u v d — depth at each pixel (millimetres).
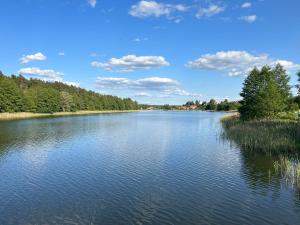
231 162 30281
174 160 31375
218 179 24281
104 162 30375
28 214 17422
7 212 17719
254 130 45469
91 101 188875
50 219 16781
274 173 25891
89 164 29438
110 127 70000
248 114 65062
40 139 46500
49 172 26375
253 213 17656
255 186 22469
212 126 74625
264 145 36250
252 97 62875
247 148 38312
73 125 73500
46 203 19062
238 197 20172
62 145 41000
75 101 164500
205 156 33438
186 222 16453
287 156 32031
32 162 30266
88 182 23484
